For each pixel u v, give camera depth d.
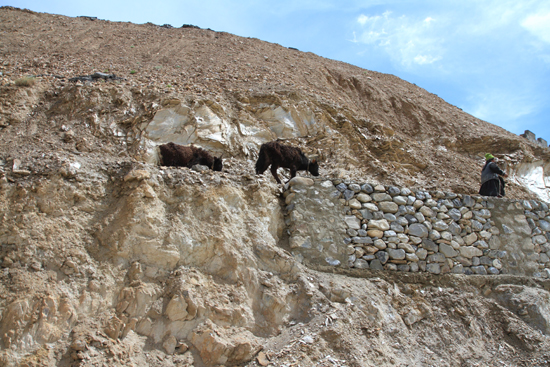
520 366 6.03
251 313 5.34
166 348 4.71
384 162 13.33
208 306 5.12
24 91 10.91
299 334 5.15
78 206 5.74
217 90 13.59
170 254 5.48
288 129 12.83
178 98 11.67
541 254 8.14
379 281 6.58
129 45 19.23
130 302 4.96
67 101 11.08
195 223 5.96
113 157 9.77
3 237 5.18
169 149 7.95
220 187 6.51
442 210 7.76
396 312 6.21
